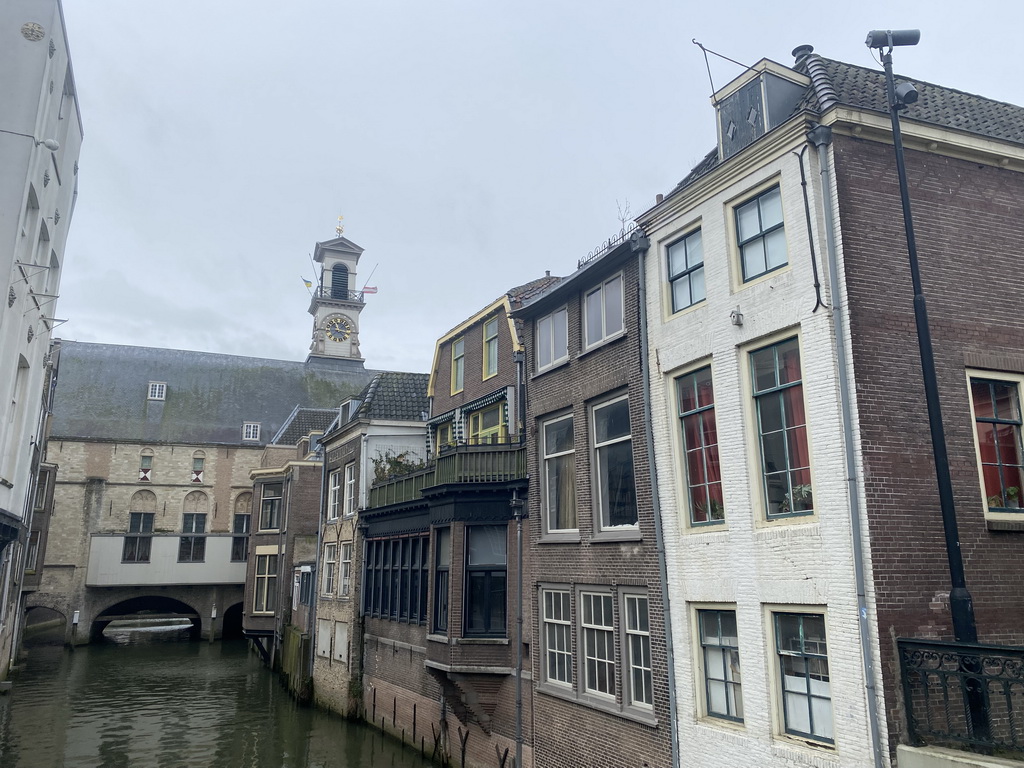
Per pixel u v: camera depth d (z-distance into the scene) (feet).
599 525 46.73
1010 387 34.96
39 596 164.86
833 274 32.19
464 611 57.21
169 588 174.09
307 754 73.26
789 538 32.55
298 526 126.41
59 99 60.95
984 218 35.86
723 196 38.11
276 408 214.69
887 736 27.86
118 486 187.83
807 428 32.42
